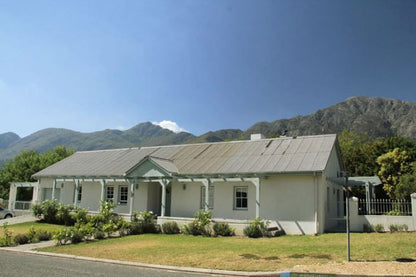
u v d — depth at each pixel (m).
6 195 46.19
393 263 9.34
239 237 16.64
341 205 23.47
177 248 13.39
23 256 12.61
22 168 47.84
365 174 33.84
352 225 18.00
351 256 10.62
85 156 31.06
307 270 8.87
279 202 18.81
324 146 19.92
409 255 10.50
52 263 11.02
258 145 22.86
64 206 23.58
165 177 21.52
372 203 18.58
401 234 15.25
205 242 14.94
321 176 18.00
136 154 27.86
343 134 53.06
